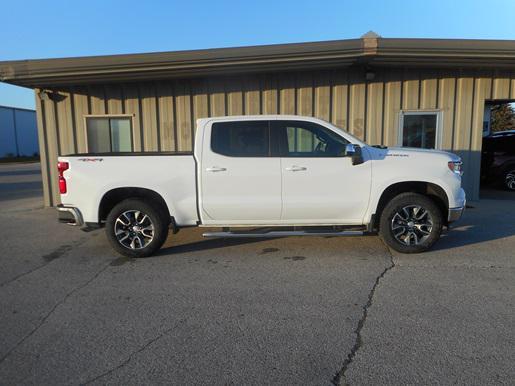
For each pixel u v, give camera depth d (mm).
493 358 3072
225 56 8320
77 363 3100
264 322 3740
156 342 3402
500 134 12617
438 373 2896
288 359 3117
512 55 8172
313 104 10023
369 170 5691
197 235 7105
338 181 5691
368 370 2951
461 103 9852
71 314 3973
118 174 5680
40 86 10156
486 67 9539
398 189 5973
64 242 6871
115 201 6012
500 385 2750
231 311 3990
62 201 5812
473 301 4133
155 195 5863
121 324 3744
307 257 5742
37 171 24266
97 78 9367
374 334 3475
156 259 5781
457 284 4617
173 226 5785
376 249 6094
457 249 6039
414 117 9961
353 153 5430
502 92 9797
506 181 12297
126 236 5816
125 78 9562
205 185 5691
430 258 5621
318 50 8203
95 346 3352
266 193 5711
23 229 7895
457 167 5766
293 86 9984
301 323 3709
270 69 9305
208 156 5688
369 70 9414
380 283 4680
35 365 3080
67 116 10422
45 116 10406
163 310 4035
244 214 5773
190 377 2902
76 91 10320
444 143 9969
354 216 5812
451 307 3994
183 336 3498
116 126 10461
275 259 5680
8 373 2980
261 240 6711
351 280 4801
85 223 5773
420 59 8578
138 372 2973
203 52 8297
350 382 2814
